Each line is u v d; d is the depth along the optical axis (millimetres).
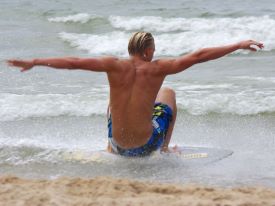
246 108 32688
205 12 72062
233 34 64625
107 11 76812
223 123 30453
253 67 47156
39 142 26141
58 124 30531
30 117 31781
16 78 42156
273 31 64375
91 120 31328
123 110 22609
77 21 71688
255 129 29188
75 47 62344
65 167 22297
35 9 78625
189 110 32812
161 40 63375
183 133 28688
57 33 66562
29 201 16047
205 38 64125
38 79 41938
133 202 16125
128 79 22469
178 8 75875
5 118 31484
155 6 79625
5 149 24531
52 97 35438
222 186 19891
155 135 23250
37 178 20938
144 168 22141
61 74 43906
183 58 22234
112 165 22500
